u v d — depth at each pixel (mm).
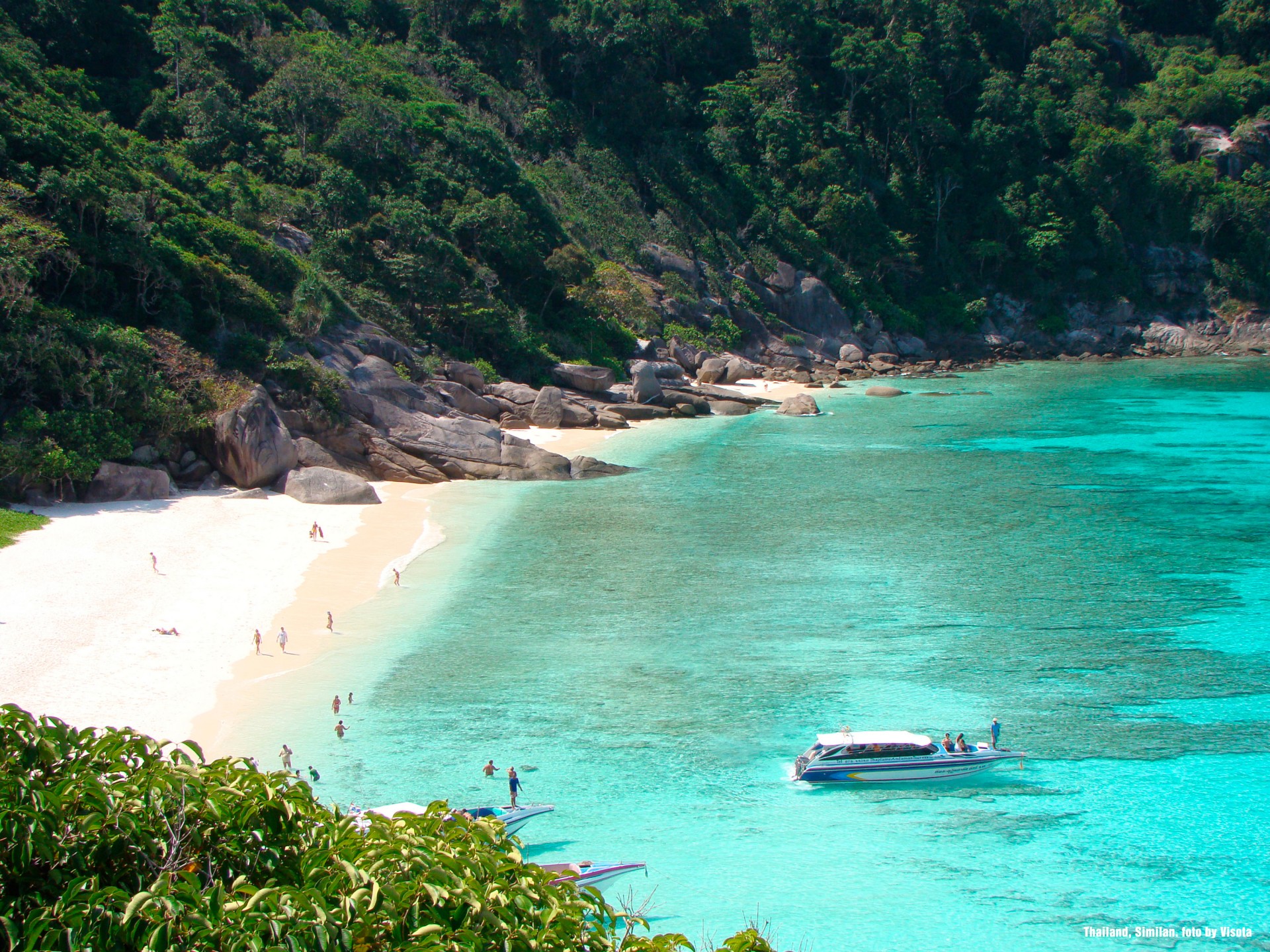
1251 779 30906
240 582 46375
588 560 52031
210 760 30578
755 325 128875
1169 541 54531
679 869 26922
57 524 52562
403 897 12961
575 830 28484
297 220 90438
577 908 14414
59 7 96188
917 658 39531
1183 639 41188
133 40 102062
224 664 37594
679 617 43906
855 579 48844
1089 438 84938
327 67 107500
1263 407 99812
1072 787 30766
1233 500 63125
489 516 60594
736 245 134125
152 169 81625
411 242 92250
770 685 37344
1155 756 32281
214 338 69562
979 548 53562
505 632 42156
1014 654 39875
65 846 12727
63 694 33688
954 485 68688
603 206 124688
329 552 51906
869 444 84062
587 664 39062
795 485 69000
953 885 26328
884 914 25156
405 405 74750
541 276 104062
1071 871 26891
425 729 33719
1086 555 52156
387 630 42156
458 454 71375
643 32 134750
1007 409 101562
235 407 62781
